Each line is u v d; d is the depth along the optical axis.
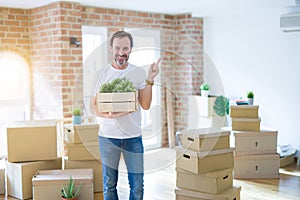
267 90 5.65
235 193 3.35
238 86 5.98
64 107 5.09
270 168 4.58
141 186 2.71
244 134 4.55
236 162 4.58
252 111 4.67
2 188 4.17
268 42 5.61
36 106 5.49
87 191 3.71
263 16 5.63
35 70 5.47
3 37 5.26
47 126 4.09
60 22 5.00
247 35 5.83
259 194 3.96
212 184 3.22
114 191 2.84
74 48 5.16
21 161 4.04
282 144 5.47
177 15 6.49
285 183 4.36
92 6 5.55
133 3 5.32
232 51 6.03
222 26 6.13
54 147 4.11
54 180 3.65
